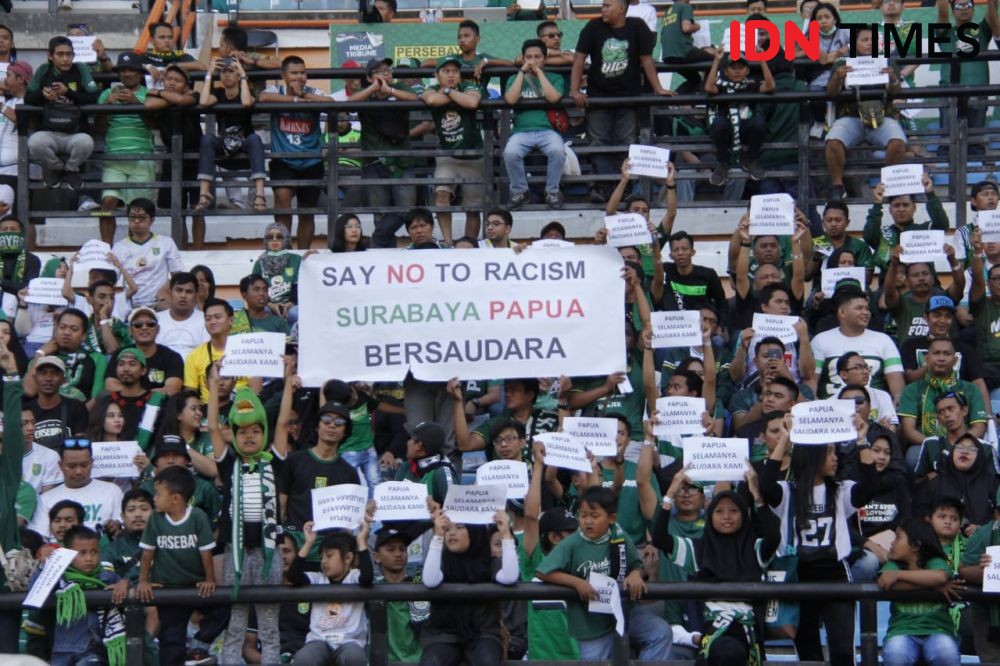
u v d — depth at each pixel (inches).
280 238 912.3
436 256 793.6
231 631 688.4
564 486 778.8
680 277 896.9
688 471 679.7
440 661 655.8
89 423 805.2
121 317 907.4
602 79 970.7
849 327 855.1
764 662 665.0
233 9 1222.3
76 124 961.5
